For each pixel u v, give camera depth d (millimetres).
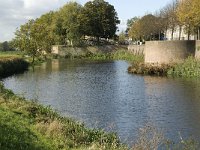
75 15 141250
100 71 78250
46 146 18719
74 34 139250
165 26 111625
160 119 33406
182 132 29031
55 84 57000
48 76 68438
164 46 77188
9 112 24219
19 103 27844
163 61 77375
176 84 54719
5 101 28125
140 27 139375
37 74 72062
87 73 74188
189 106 38875
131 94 47250
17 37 103250
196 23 75688
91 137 22531
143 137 21328
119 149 20406
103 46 140875
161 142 24016
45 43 123562
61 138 20500
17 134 19375
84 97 45156
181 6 80375
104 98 44438
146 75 68625
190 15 73938
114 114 35531
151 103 40938
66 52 136875
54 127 21812
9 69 71938
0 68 66750
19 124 21781
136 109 37906
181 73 66188
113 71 77938
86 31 143125
